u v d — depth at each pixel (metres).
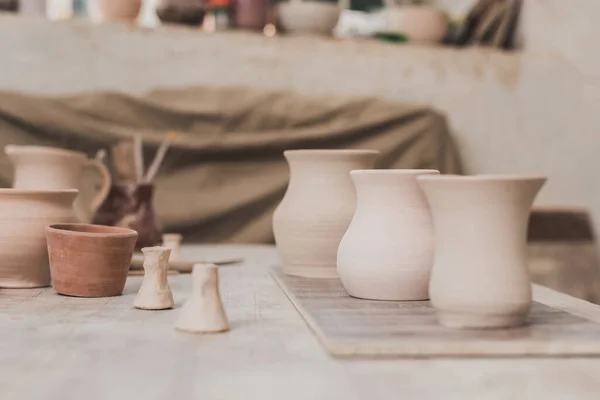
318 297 1.07
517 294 0.82
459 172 2.74
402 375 0.67
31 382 0.64
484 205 0.83
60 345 0.79
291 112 2.61
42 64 2.71
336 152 1.30
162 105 2.55
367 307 0.98
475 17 3.07
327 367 0.70
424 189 0.86
